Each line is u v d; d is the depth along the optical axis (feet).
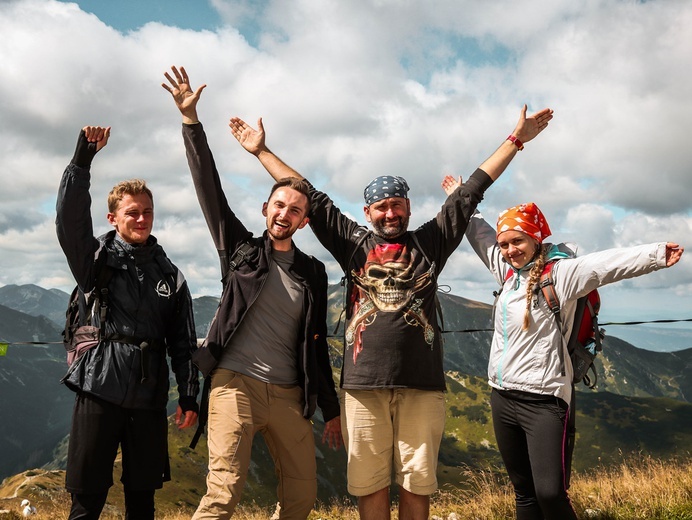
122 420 14.40
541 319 15.11
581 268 14.65
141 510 14.83
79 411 14.11
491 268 17.16
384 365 14.83
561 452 14.61
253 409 14.84
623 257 14.15
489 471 24.48
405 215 16.07
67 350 14.83
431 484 14.88
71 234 14.29
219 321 14.93
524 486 16.01
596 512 20.15
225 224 15.89
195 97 15.85
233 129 18.35
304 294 15.53
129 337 14.62
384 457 15.26
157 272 15.49
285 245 15.84
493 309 16.46
